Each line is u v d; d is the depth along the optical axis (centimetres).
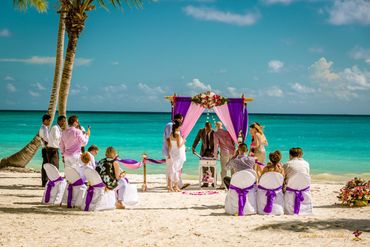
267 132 6662
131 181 1675
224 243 757
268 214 1013
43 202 1147
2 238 784
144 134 5806
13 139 4550
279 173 1012
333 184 1633
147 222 930
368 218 970
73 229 860
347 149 3784
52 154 1414
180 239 787
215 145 1491
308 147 3975
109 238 794
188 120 1575
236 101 1570
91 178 1052
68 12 1688
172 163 1407
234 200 1022
